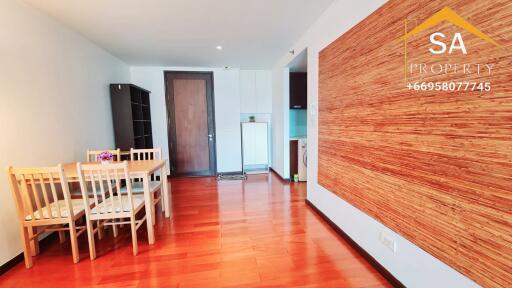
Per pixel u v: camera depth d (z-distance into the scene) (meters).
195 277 1.78
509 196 0.97
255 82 5.34
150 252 2.13
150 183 2.98
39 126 2.31
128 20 2.61
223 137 5.18
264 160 5.40
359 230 2.05
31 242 2.06
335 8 2.28
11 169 1.78
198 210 3.14
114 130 3.76
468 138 1.11
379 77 1.68
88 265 1.95
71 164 2.64
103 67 3.59
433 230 1.32
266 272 1.83
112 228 2.63
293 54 3.57
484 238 1.07
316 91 2.82
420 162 1.38
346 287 1.65
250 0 2.22
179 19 2.61
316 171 2.92
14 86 2.06
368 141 1.85
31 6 2.25
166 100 4.86
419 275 1.43
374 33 1.72
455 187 1.18
